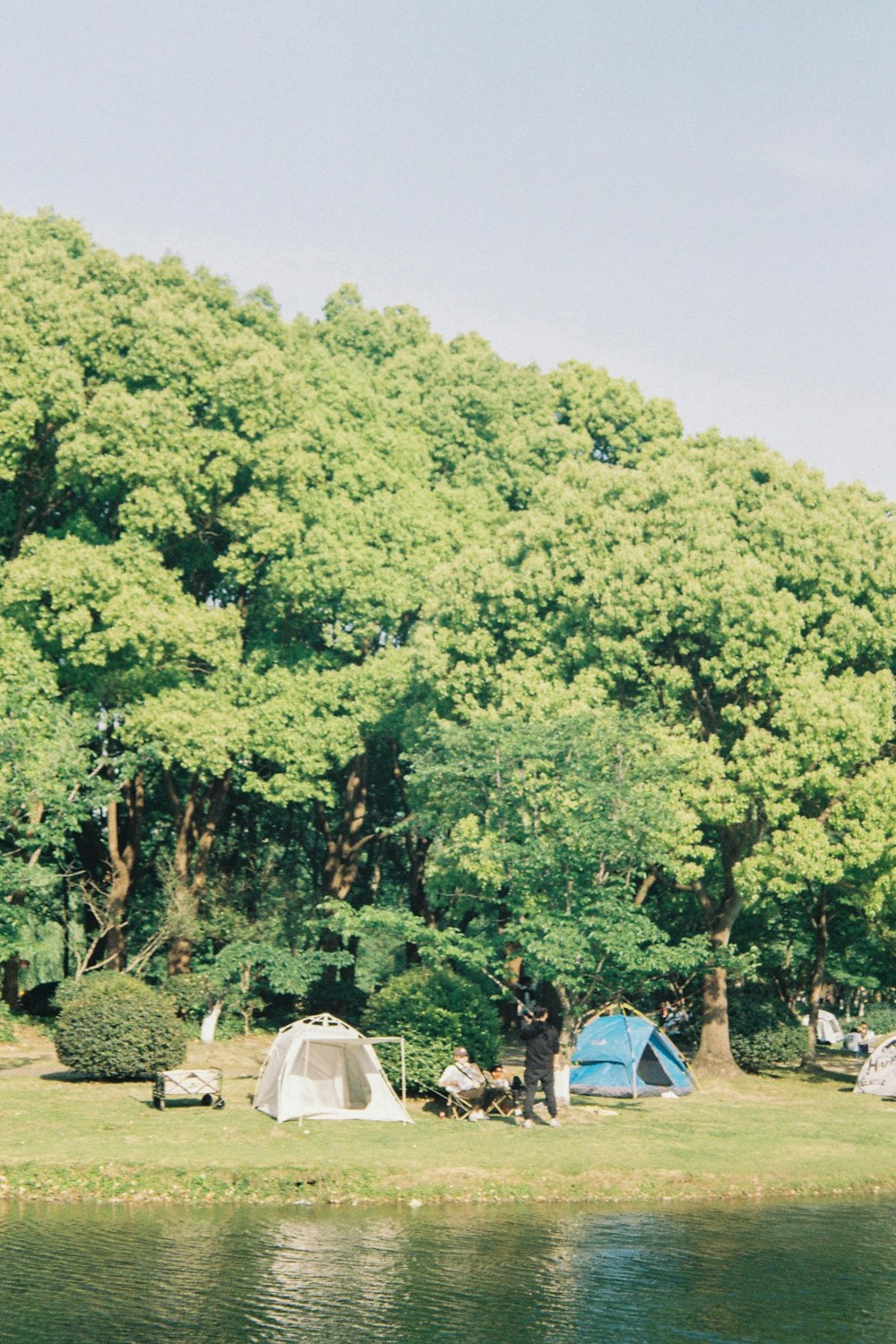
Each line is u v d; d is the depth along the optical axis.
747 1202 19.05
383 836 44.72
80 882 36.12
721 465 33.78
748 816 30.98
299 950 36.28
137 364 33.81
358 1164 19.23
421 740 30.70
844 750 29.23
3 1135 20.50
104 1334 12.44
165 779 37.16
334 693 35.81
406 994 26.61
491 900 29.52
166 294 35.53
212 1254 15.30
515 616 32.62
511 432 44.34
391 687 35.81
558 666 31.67
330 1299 13.64
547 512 33.88
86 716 32.28
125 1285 14.02
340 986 39.50
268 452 34.94
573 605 31.78
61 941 48.09
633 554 30.86
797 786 29.16
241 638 38.53
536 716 28.67
